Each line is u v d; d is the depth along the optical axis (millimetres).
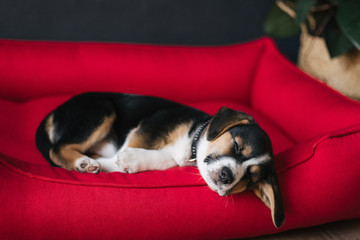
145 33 1474
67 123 861
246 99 1313
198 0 1474
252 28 1552
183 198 743
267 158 751
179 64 1244
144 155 819
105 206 708
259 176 745
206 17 1502
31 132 981
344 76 1158
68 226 698
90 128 857
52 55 1188
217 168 733
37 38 1388
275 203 712
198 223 750
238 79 1281
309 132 1043
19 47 1184
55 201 693
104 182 726
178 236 753
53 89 1197
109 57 1209
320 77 1236
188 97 1265
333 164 793
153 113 899
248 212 771
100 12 1408
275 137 1034
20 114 1043
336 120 982
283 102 1146
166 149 864
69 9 1378
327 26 1134
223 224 764
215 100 1283
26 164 736
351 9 996
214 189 747
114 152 912
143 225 727
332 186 794
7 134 945
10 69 1159
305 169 794
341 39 1078
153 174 778
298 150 825
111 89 1222
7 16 1335
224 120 784
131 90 1229
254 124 798
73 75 1193
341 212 824
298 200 786
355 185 803
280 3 1231
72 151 821
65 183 710
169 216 734
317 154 796
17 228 682
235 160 739
